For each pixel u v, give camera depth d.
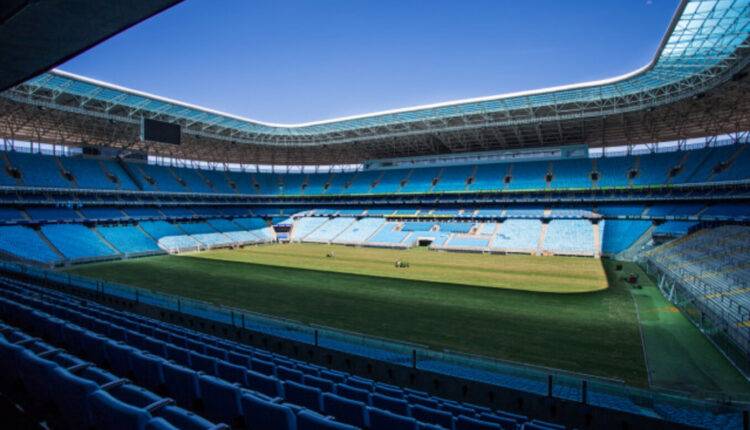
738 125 51.81
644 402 10.20
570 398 10.69
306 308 23.89
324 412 7.38
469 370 12.23
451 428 7.53
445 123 59.50
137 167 68.19
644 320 21.89
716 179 49.41
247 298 26.31
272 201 83.31
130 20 7.09
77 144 62.50
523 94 46.50
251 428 6.07
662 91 43.38
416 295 27.59
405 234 62.22
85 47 8.12
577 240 50.97
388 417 6.41
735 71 35.03
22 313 12.46
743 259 28.08
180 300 19.23
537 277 34.97
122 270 37.78
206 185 75.88
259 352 13.10
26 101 41.28
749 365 14.75
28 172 53.16
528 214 59.53
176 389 7.58
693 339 18.92
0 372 7.56
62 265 40.19
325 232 68.75
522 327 20.50
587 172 61.72
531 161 68.06
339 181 83.25
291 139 71.62
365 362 13.45
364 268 39.88
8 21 7.02
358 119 59.19
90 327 12.73
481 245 54.44
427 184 72.75
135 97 45.81
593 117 50.59
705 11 27.00
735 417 9.52
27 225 46.88
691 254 33.94
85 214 54.47
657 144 61.34
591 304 25.39
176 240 55.75
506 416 9.70
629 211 54.59
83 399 5.52
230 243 61.28
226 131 64.19
